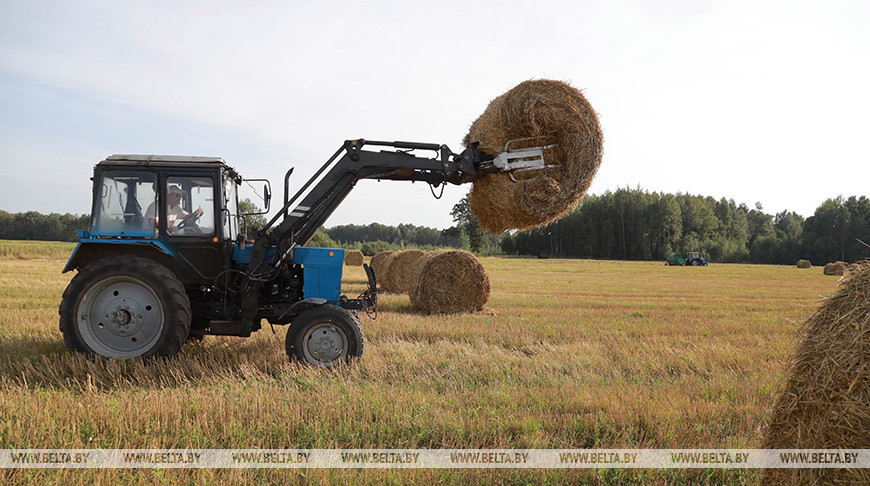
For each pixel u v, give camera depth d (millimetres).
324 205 6301
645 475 3201
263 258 6211
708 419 4160
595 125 5895
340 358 5887
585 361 6273
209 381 5188
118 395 4598
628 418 4137
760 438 3783
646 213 80750
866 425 2564
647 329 9047
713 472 3266
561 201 5898
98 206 6160
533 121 5805
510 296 15836
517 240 82000
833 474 2676
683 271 39188
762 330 9125
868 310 2670
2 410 4004
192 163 6281
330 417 4027
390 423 3971
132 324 5918
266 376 5391
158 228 6211
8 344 6590
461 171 6152
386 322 9039
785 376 3021
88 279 5852
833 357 2721
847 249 76812
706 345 7418
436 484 3047
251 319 6234
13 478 2980
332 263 6453
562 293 17547
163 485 2941
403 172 6309
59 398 4332
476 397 4621
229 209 6746
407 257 14961
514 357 6461
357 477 3057
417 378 5395
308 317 5945
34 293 12758
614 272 35562
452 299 11203
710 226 87812
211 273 6367
